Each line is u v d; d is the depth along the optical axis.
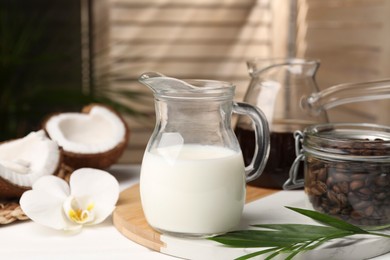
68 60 1.97
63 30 2.00
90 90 1.64
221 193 0.85
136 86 2.00
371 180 0.87
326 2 1.60
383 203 0.88
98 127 1.15
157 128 0.88
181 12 1.99
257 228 0.90
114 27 1.98
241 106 0.91
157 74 0.89
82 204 0.96
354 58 1.47
